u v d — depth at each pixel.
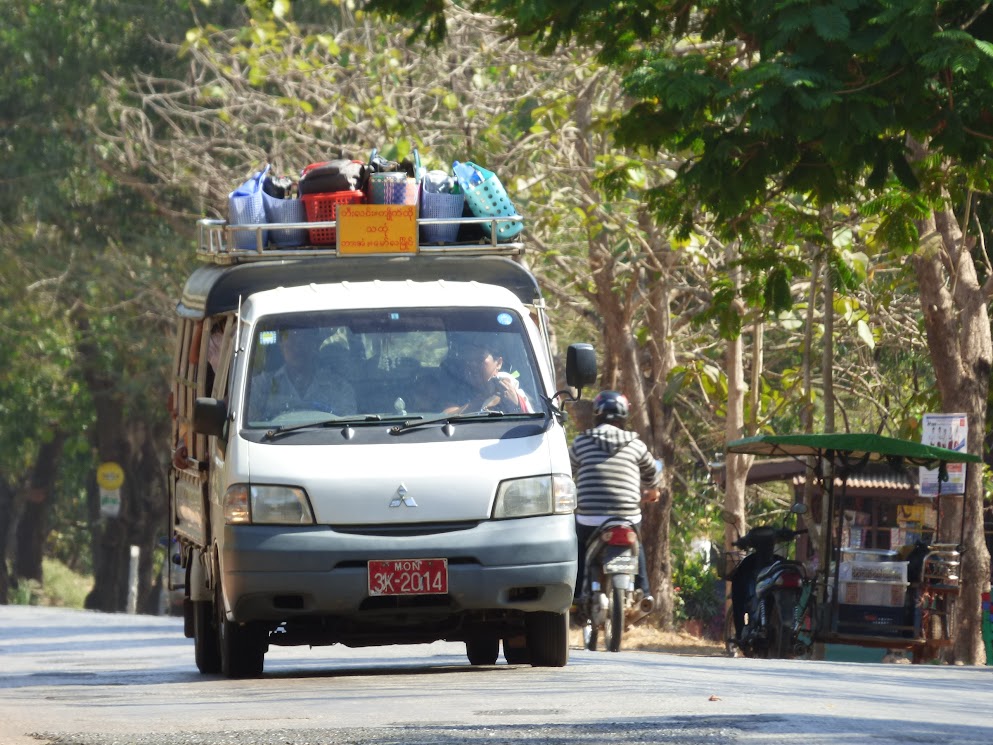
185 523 41.28
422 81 99.50
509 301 36.25
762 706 24.09
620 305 90.94
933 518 70.94
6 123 134.75
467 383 34.56
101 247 137.75
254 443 33.25
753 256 61.06
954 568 59.84
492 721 21.91
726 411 93.31
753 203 45.28
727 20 45.25
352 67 93.88
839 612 60.50
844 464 60.41
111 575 164.12
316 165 41.16
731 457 85.25
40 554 193.38
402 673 35.31
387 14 51.78
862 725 21.23
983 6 40.09
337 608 32.25
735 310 62.03
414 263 38.16
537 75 93.88
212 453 35.91
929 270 64.38
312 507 32.34
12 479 185.25
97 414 160.12
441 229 40.00
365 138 92.25
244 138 114.50
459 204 40.28
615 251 84.31
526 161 88.88
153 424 155.75
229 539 32.53
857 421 110.75
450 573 32.31
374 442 33.25
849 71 40.34
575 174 86.31
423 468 32.78
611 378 92.56
